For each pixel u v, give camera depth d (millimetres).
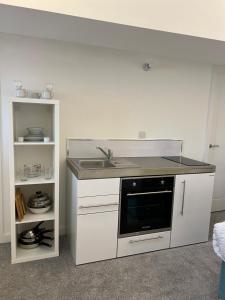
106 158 2857
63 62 2619
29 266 2301
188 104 3303
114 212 2367
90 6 1727
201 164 2773
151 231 2568
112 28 1942
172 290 2059
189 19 2004
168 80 3123
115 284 2102
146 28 1893
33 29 2084
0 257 2416
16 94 2318
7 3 1554
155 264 2396
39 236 2594
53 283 2084
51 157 2732
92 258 2367
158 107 3125
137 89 2969
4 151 2553
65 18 1766
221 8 2094
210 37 2096
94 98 2793
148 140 3125
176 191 2594
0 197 2600
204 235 2844
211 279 2215
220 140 3664
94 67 2738
